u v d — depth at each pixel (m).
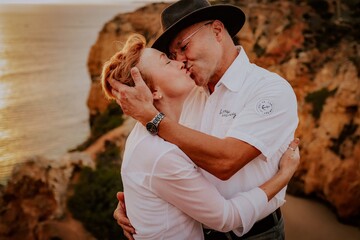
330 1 33.97
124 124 23.19
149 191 2.59
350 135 18.41
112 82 2.69
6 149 47.09
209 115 2.94
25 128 54.53
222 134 2.86
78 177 15.80
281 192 2.94
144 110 2.60
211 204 2.53
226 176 2.63
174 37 2.96
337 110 19.00
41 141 50.06
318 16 33.28
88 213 14.82
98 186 15.24
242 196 2.66
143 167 2.57
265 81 2.80
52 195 15.08
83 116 60.25
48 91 75.38
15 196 15.07
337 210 18.80
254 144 2.63
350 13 33.00
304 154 20.20
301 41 31.23
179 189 2.52
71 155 16.69
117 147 20.08
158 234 2.64
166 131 2.57
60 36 165.12
